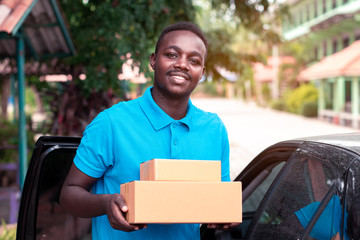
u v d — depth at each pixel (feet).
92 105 27.27
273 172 7.32
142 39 25.45
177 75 5.52
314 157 5.68
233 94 209.87
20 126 19.89
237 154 39.86
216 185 4.81
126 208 4.67
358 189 4.61
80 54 26.55
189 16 28.68
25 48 22.54
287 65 117.50
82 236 10.21
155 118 5.56
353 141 5.65
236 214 4.85
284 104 109.09
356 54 73.67
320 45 103.14
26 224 7.47
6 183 23.89
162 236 5.60
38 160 7.44
